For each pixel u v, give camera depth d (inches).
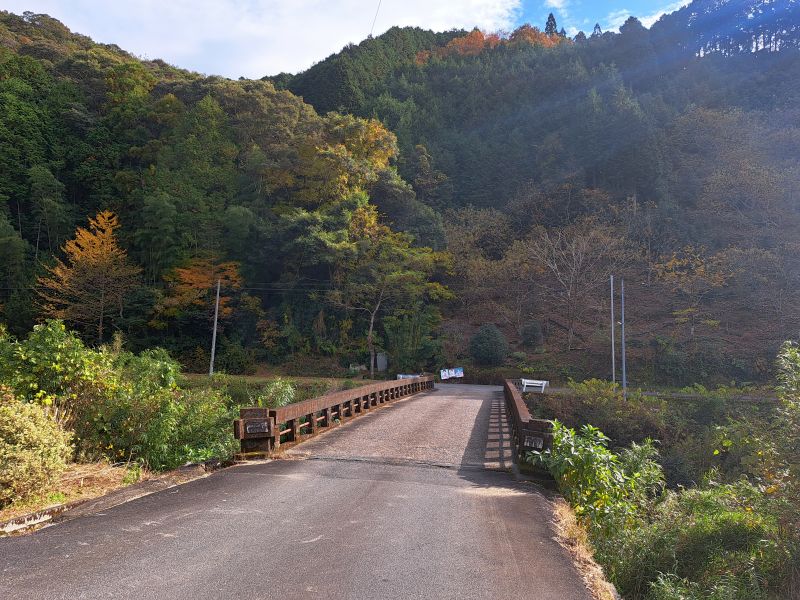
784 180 2242.9
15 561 160.6
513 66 4025.6
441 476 328.8
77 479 269.4
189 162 2231.8
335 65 3604.8
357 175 2144.4
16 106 2260.1
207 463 324.8
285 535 195.2
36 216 2140.7
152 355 708.0
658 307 2018.9
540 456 294.7
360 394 639.1
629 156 2650.1
